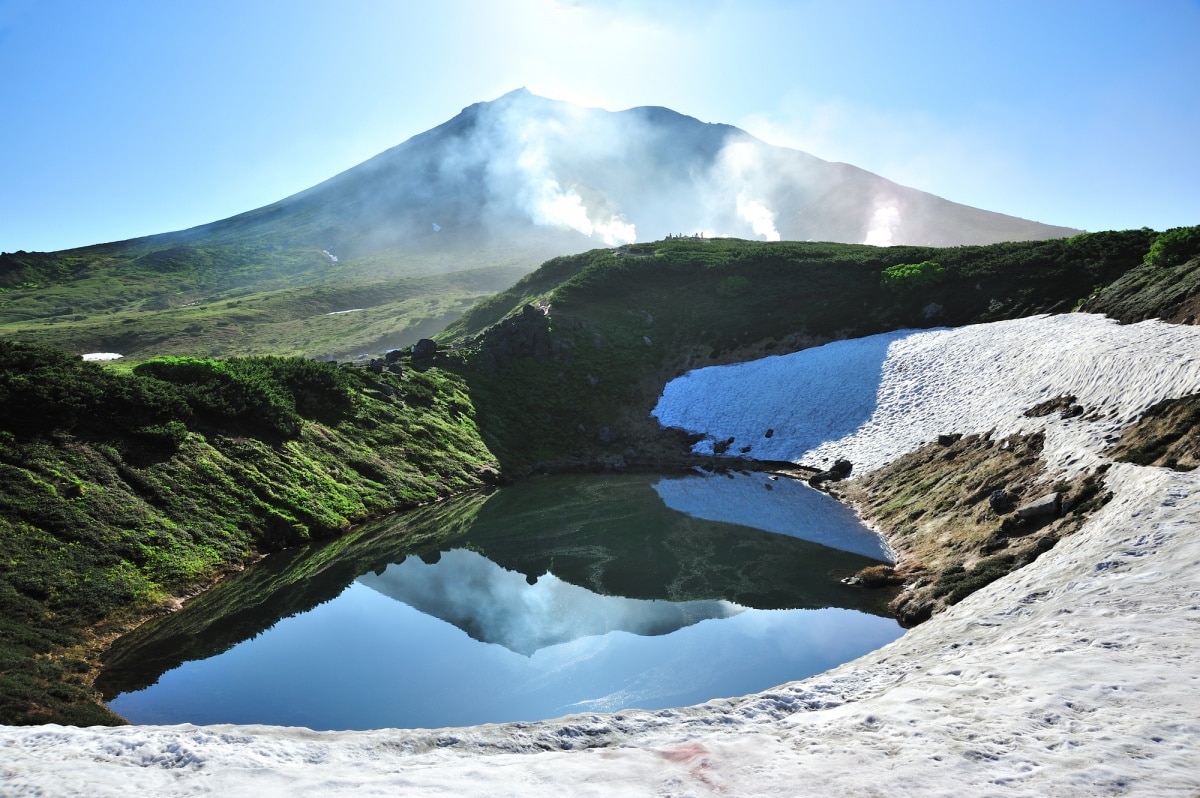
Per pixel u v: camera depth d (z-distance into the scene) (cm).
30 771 992
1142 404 3544
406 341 15912
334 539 5066
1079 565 2041
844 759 1002
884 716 1212
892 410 6469
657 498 5900
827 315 8919
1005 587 2384
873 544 4334
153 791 934
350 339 16050
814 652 2898
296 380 6512
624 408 8300
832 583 3719
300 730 1295
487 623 3459
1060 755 907
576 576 4119
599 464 7281
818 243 12675
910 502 4706
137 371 5831
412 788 950
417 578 4219
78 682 2922
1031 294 7531
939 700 1262
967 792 834
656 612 3494
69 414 4716
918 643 2050
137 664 3147
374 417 6788
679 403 8194
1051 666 1298
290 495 5206
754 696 1648
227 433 5469
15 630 3197
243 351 15725
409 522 5459
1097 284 7188
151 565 4031
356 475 5909
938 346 7081
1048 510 3192
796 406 7331
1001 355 6175
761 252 11306
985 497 3969
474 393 7975
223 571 4312
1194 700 1002
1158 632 1350
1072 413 4147
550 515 5522
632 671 2844
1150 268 6212
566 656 3028
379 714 2589
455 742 1291
